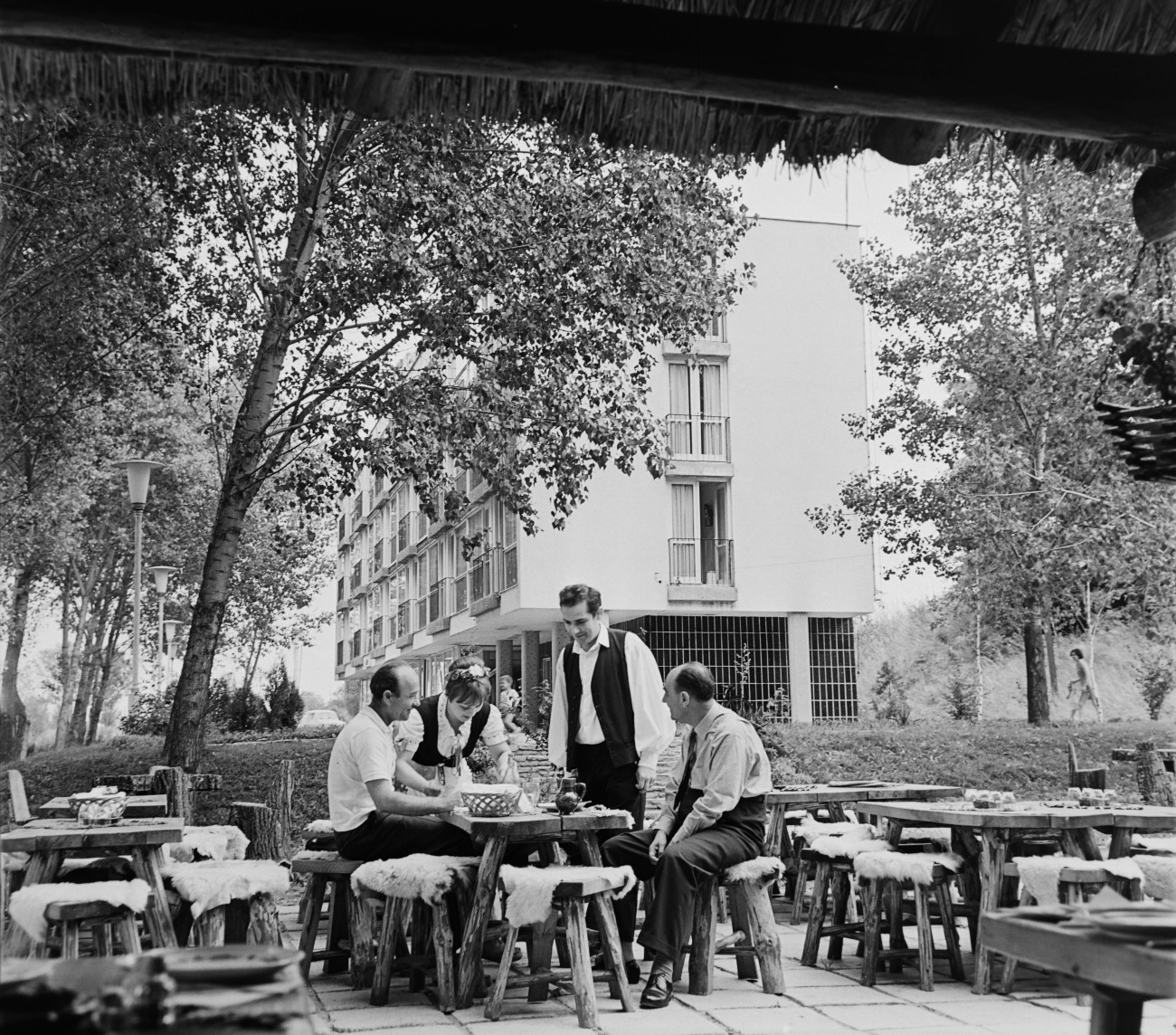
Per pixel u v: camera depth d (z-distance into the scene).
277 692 35.00
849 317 27.53
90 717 35.34
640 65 3.02
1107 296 3.80
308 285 12.52
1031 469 20.56
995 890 6.12
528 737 23.19
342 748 6.26
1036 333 20.64
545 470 13.73
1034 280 20.39
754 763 6.10
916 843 7.07
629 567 25.67
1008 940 2.71
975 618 31.84
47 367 15.70
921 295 21.70
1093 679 25.02
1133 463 3.70
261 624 33.28
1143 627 26.81
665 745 6.75
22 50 3.06
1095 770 9.58
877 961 6.18
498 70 2.97
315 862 6.20
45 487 22.22
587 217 12.59
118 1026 1.90
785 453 26.72
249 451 13.14
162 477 27.97
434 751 7.19
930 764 18.98
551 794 6.82
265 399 13.27
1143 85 3.25
